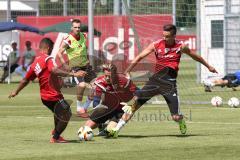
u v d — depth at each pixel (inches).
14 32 4180.6
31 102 2546.8
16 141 1418.6
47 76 1359.5
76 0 4325.8
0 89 3230.8
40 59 1364.4
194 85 3334.2
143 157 1186.0
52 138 1393.9
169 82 1486.2
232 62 3430.1
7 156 1200.8
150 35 3762.3
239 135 1512.1
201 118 1927.9
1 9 4773.6
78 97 1817.2
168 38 1476.4
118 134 1550.2
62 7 4387.3
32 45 4212.6
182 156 1195.3
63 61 1854.1
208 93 2896.2
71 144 1368.1
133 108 1485.0
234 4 3417.8
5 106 2378.2
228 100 2493.8
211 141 1403.8
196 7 3575.3
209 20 3508.9
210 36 3508.9
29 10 4805.6
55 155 1211.2
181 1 3801.7
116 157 1187.3
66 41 1939.0
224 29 3435.0
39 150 1278.3
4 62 3838.6
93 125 1470.2
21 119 1904.5
